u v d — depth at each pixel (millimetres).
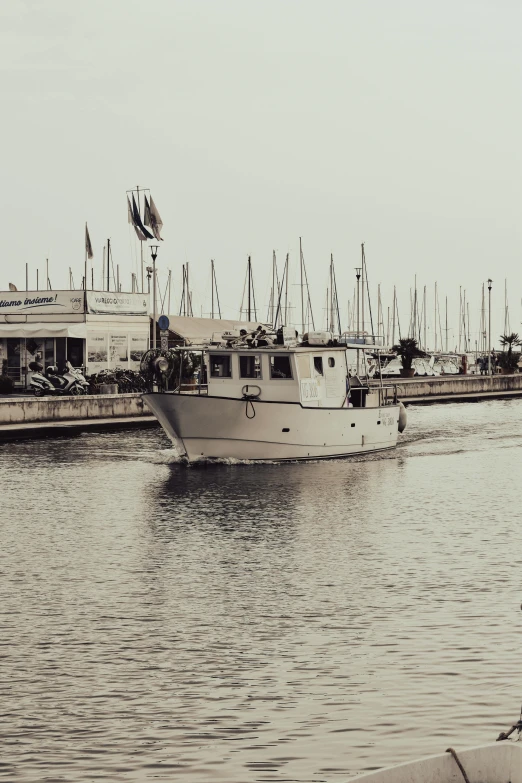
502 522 32469
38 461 48125
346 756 14344
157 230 86188
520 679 17078
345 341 54438
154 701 16531
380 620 20781
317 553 27656
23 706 16359
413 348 121500
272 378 46625
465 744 14594
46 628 20484
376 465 47750
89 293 74000
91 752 14664
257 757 14391
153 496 38281
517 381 112750
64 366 71750
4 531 31234
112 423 62531
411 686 16891
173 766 14188
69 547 28719
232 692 16875
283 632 20094
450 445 57375
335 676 17484
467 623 20391
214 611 21688
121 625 20688
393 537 29922
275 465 46875
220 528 31781
